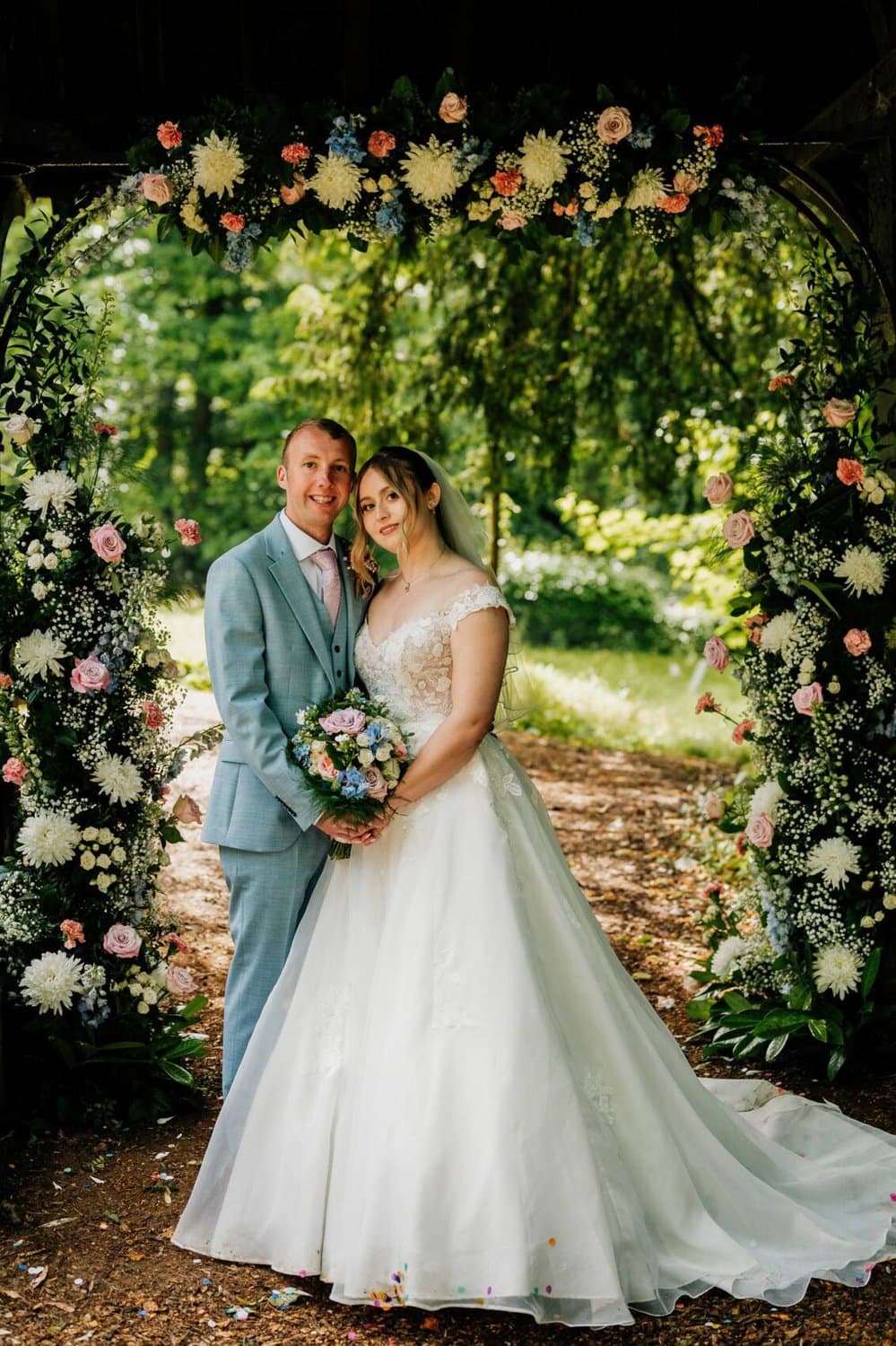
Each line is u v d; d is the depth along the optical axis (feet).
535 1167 8.73
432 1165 8.77
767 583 13.12
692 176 11.85
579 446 31.53
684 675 47.60
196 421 58.39
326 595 11.27
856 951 12.71
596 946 10.06
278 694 10.99
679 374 28.76
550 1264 8.65
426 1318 8.94
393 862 9.87
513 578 55.36
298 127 11.53
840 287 13.11
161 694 12.40
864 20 12.68
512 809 10.05
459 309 28.35
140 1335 8.71
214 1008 14.60
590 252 27.12
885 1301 9.05
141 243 51.67
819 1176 10.59
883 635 12.77
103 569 11.90
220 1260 9.69
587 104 12.33
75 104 12.04
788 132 12.42
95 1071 12.07
